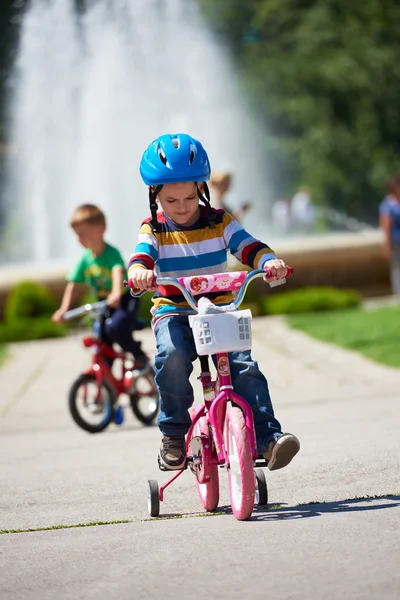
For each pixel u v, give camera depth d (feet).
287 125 301.63
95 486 41.98
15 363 99.86
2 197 254.27
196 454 34.50
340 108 302.45
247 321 32.30
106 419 61.77
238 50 307.99
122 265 61.00
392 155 301.84
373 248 141.90
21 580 27.61
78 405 62.13
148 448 52.11
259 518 32.99
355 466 40.45
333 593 24.16
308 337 100.01
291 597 24.11
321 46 302.25
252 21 307.17
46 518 36.47
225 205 91.20
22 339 121.19
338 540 28.86
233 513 33.50
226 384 32.81
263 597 24.29
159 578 26.63
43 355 104.99
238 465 32.19
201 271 34.30
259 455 33.71
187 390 33.73
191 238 34.40
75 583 26.86
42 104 218.59
